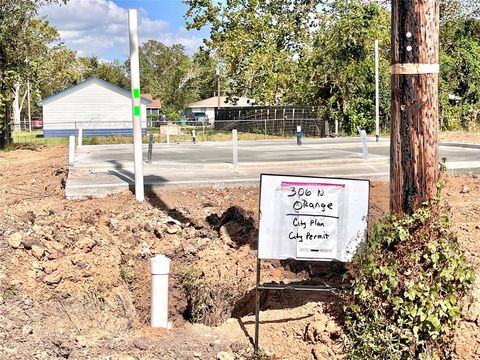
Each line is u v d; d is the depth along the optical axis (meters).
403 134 5.36
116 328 6.00
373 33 33.12
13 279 5.91
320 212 5.43
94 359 5.14
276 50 40.88
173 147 24.06
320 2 40.97
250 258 7.36
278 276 6.92
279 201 5.38
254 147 23.20
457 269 5.18
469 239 7.24
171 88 94.06
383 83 33.50
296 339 5.49
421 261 5.20
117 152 21.00
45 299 5.92
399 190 5.43
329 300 5.85
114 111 47.78
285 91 38.91
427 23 5.22
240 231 8.30
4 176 16.89
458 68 35.03
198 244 7.93
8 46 29.47
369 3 34.00
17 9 28.67
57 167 16.84
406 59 5.27
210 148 22.94
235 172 13.21
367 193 5.48
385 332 5.06
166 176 12.16
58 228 7.52
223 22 40.91
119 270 6.84
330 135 33.66
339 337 5.30
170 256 7.52
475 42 37.00
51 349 5.20
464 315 5.29
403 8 5.25
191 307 6.66
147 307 6.72
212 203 10.16
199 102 87.12
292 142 26.95
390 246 5.34
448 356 5.10
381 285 5.19
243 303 6.54
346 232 5.48
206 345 5.48
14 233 6.53
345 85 33.66
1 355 4.97
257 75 39.31
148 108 85.19
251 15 40.34
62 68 70.06
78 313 5.95
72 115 47.22
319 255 5.45
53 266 6.24
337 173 13.21
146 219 8.83
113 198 10.34
